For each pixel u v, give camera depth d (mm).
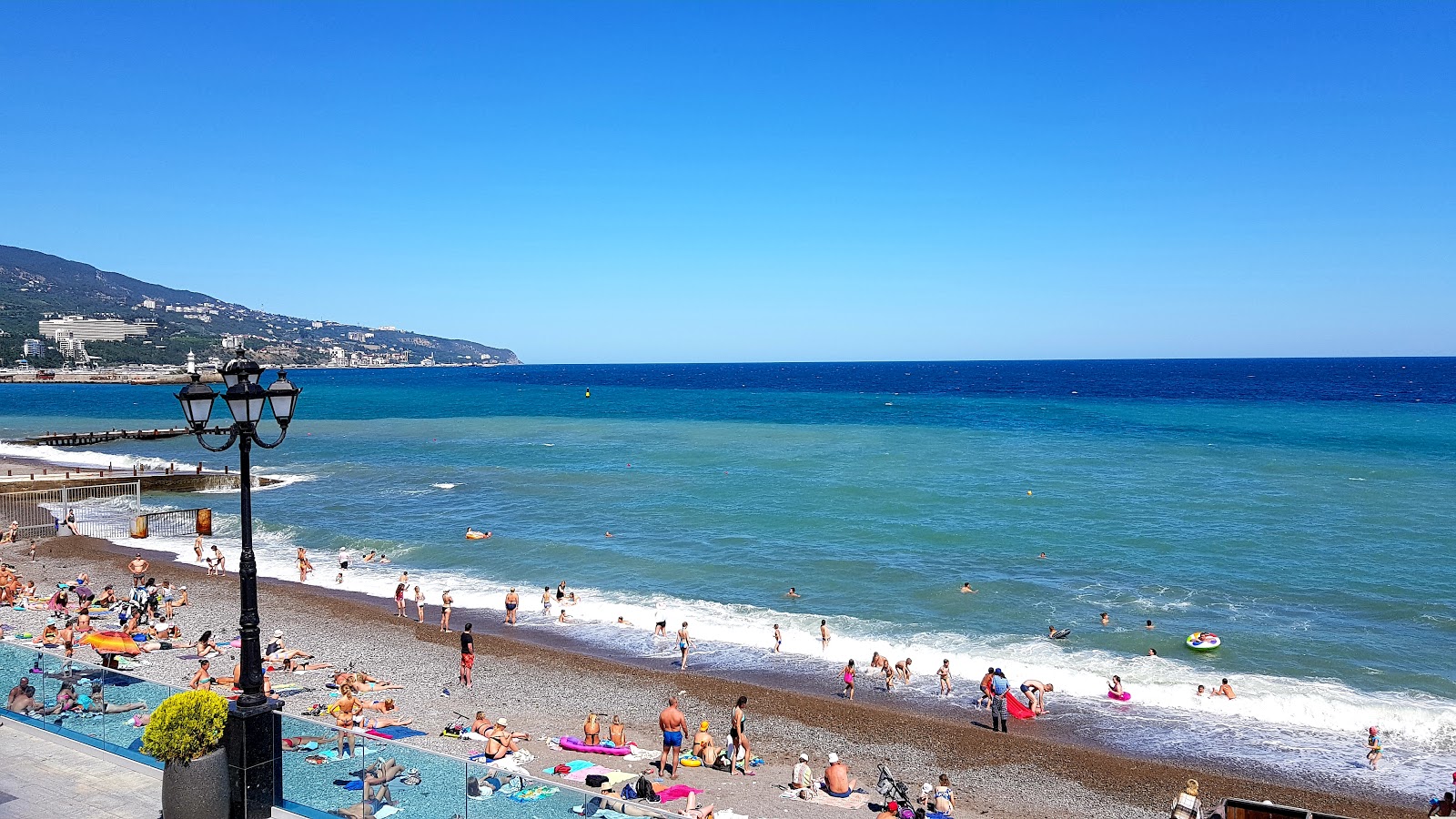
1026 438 88812
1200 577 36562
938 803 18000
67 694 14227
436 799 11320
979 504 52219
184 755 10812
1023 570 37906
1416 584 35125
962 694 25375
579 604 33531
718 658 28172
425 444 88062
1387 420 103062
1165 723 23188
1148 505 51625
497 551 41750
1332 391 163500
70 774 12641
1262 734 22500
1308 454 73000
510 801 11031
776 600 34094
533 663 27203
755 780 19359
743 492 56906
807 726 22938
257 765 11438
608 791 16906
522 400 172375
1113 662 27375
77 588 30875
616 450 81062
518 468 69250
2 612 29281
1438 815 17172
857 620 31547
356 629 30359
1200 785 19734
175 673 24312
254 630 11602
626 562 39531
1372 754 20750
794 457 74812
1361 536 43438
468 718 22562
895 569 38031
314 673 25562
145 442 90750
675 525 47188
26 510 49312
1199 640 28188
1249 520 47438
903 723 23031
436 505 53562
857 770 20547
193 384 10477
